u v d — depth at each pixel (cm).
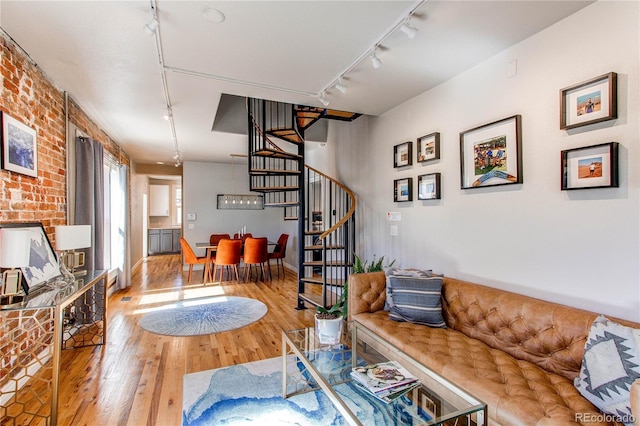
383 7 199
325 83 317
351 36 232
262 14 204
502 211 262
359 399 183
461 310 262
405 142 367
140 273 728
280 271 752
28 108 261
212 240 764
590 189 204
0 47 222
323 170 613
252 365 285
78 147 364
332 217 561
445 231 319
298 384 252
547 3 200
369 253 444
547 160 228
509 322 225
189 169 797
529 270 241
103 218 415
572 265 214
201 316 420
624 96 188
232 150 649
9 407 220
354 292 307
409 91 340
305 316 423
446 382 175
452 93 307
